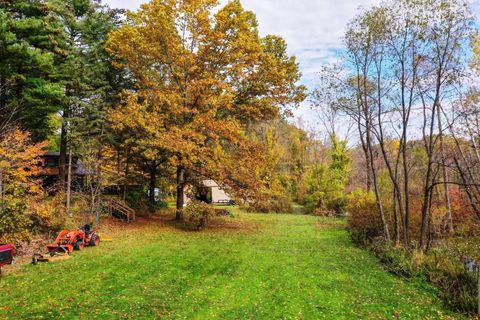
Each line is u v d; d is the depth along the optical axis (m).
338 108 16.89
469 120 14.52
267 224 24.02
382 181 24.75
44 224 13.94
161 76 22.09
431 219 14.81
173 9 19.98
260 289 9.67
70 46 19.09
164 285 9.62
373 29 14.39
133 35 19.56
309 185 33.69
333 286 10.09
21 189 13.90
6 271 10.10
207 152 20.02
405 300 9.09
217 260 12.65
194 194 25.05
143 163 26.75
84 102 19.25
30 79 17.17
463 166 16.31
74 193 18.70
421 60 13.73
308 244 16.58
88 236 14.12
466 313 8.23
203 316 7.68
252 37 20.97
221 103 19.56
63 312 7.35
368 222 17.47
